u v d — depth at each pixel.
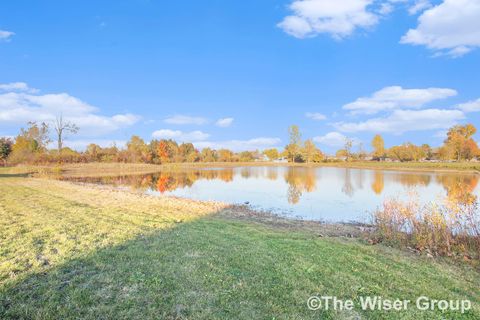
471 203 9.19
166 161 73.56
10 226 8.44
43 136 52.28
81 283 4.91
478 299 5.30
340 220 13.73
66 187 20.91
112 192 18.94
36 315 3.95
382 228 9.80
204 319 4.06
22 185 21.34
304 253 7.19
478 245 8.22
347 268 6.34
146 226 9.17
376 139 89.44
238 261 6.27
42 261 5.78
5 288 4.59
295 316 4.28
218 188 26.80
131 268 5.59
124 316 4.02
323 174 47.34
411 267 6.72
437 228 8.74
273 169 64.00
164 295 4.61
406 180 35.41
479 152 69.94
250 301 4.61
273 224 11.64
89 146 65.25
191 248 6.98
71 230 8.20
